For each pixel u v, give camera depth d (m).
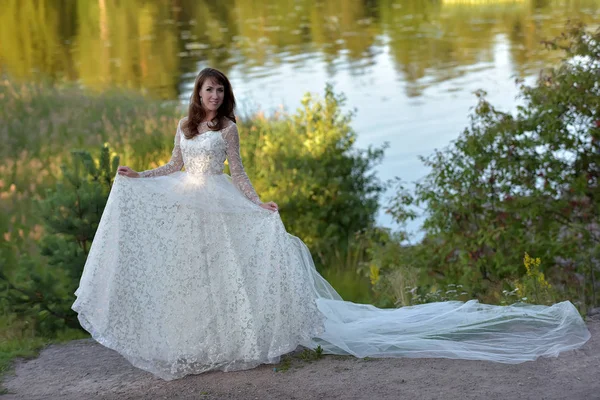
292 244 4.79
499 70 24.19
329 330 4.98
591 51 7.82
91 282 4.69
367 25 37.81
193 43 32.56
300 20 40.41
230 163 4.88
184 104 18.14
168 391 4.43
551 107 7.66
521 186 7.96
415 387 4.14
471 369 4.36
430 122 17.67
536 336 4.85
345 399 4.05
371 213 11.81
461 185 8.05
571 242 7.44
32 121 14.46
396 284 7.05
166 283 4.69
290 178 11.77
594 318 5.35
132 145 13.49
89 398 4.47
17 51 29.69
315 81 23.50
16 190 11.32
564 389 3.97
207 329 4.66
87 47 31.12
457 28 35.25
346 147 12.30
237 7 46.38
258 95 21.16
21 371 5.29
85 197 6.98
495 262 7.73
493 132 7.86
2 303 7.00
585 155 7.81
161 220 4.75
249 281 4.69
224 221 4.72
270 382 4.41
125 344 4.66
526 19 36.75
